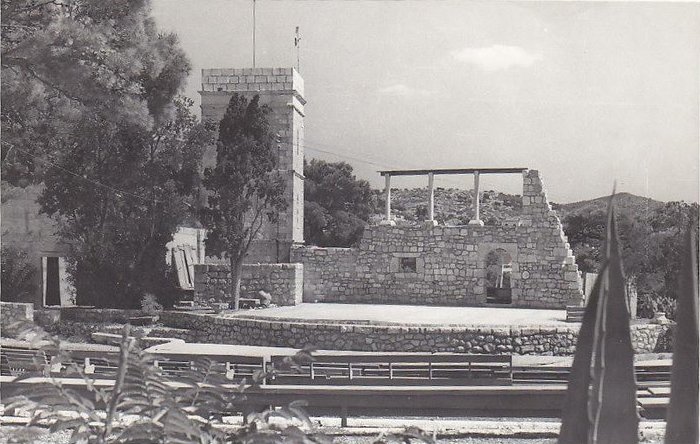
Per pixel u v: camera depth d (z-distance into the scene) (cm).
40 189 1770
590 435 213
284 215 2252
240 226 1958
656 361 999
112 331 1614
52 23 1070
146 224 1875
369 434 675
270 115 2284
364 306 2044
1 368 892
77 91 1117
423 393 718
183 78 1337
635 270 1390
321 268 2241
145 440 295
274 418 705
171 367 891
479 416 732
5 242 1767
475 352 1491
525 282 2084
